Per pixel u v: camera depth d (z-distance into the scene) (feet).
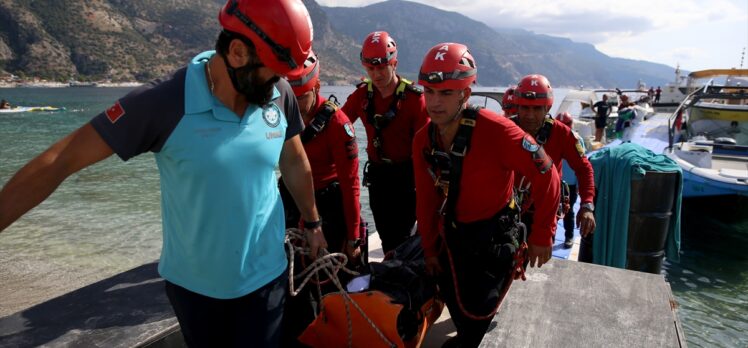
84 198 42.60
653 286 10.48
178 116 5.11
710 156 37.65
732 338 21.16
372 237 18.13
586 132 51.67
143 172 53.88
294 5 5.13
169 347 8.51
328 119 9.50
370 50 11.54
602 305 9.64
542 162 7.68
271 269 6.28
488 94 18.70
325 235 10.39
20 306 22.11
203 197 5.41
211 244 5.65
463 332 9.02
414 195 12.87
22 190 4.65
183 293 6.02
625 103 65.46
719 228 36.55
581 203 12.54
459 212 8.51
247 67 5.07
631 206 20.13
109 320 8.62
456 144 7.86
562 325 8.93
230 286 5.88
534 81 11.59
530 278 10.82
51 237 31.96
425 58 7.70
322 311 8.98
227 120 5.33
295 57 5.14
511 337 8.54
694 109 50.72
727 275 28.32
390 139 12.36
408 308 9.02
